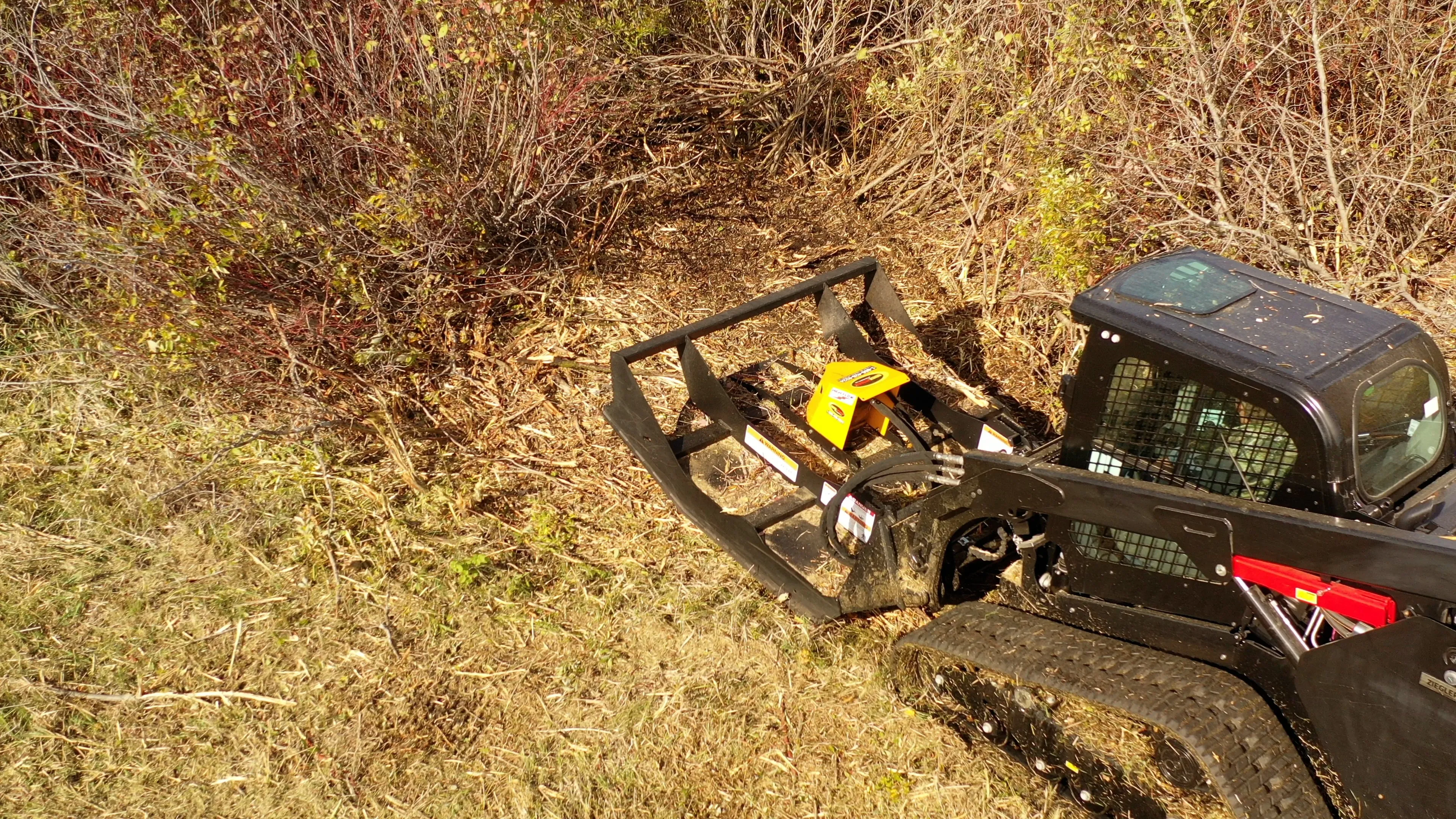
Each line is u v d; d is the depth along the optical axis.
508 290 6.15
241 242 5.30
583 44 6.51
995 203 6.76
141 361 5.32
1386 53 5.91
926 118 6.95
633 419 4.52
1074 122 5.57
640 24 6.89
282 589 4.32
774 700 3.93
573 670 4.04
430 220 5.87
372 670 4.00
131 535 4.53
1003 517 3.47
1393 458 3.06
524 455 5.15
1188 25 5.59
